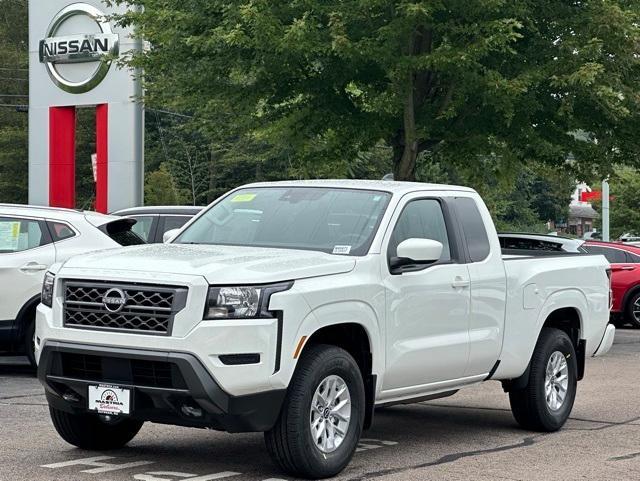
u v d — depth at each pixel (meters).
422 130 19.39
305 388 7.23
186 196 63.03
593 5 19.05
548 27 19.56
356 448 8.30
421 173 36.12
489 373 9.23
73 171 30.36
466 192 9.31
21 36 71.88
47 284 7.71
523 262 9.67
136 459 8.06
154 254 7.63
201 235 8.66
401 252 7.90
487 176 24.77
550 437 9.67
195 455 8.27
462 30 18.09
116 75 28.84
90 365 7.29
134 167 28.88
